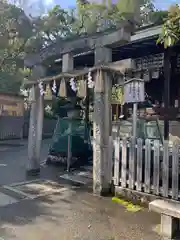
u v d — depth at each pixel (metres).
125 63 4.40
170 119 6.80
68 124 7.12
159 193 3.84
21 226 3.16
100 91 4.40
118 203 4.07
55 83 5.29
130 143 4.22
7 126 14.16
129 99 4.89
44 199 4.20
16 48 7.77
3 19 6.82
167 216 2.96
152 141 4.06
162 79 8.22
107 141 4.52
